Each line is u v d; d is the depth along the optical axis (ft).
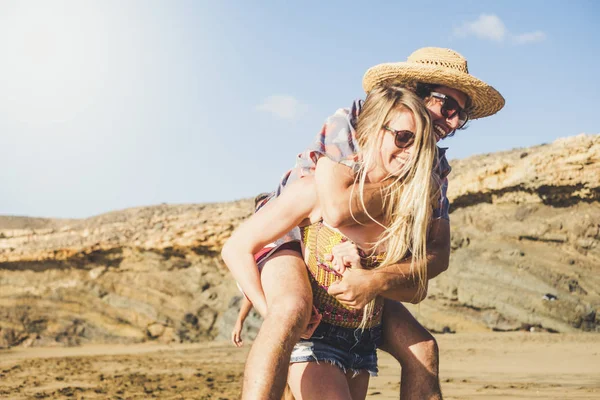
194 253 112.68
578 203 81.20
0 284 120.16
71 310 115.14
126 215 135.64
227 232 110.01
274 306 8.13
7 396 34.17
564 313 74.79
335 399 8.52
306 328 8.60
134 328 110.01
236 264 8.84
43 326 114.42
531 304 76.95
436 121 9.96
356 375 9.53
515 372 40.27
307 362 8.77
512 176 85.10
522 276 79.30
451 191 90.74
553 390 28.07
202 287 109.91
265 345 7.75
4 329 114.42
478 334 75.05
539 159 82.48
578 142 81.05
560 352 53.06
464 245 85.40
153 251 114.21
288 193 8.84
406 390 9.39
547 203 83.41
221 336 100.73
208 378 43.68
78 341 111.45
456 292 82.33
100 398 32.48
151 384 40.29
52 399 32.58
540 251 81.00
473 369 43.21
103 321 112.27
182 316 107.55
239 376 45.37
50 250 118.52
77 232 123.34
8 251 122.01
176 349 86.74
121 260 116.37
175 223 116.78
